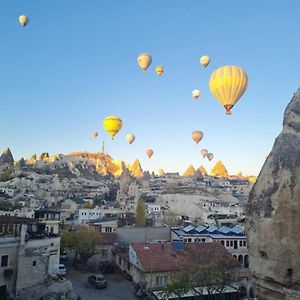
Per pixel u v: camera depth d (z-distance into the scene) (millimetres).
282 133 11234
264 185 11016
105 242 69750
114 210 125125
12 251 39844
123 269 61031
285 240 10242
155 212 134625
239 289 45625
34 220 49156
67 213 129500
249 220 11586
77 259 66688
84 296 47969
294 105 11203
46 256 42656
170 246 56812
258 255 11031
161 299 44156
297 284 10133
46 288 40531
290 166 10367
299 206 10055
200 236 69062
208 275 43188
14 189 176125
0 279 38375
